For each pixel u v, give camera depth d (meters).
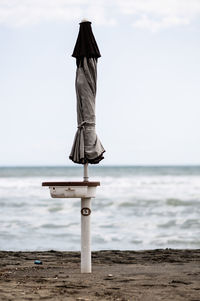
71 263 11.31
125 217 25.84
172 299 7.24
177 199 34.44
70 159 9.25
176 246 16.48
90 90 9.18
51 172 131.50
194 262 11.34
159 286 8.18
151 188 50.88
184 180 70.56
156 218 25.31
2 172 135.75
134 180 73.00
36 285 8.24
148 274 9.44
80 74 9.22
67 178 91.00
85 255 9.58
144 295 7.50
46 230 20.42
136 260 11.76
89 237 9.55
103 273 9.55
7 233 19.53
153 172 126.06
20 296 7.37
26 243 16.97
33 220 24.33
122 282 8.54
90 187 9.07
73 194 8.92
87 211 9.38
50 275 9.37
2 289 7.89
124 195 40.56
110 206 31.92
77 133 9.17
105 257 12.36
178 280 8.74
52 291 7.73
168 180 71.38
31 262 11.56
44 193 45.06
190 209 29.84
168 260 11.70
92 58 9.22
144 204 32.91
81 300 7.15
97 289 7.92
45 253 13.45
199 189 48.09
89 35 9.20
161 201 34.22
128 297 7.37
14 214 27.44
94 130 9.18
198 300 7.18
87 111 9.12
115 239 18.06
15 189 52.38
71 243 16.91
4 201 36.00
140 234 19.44
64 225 22.08
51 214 27.39
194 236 18.80
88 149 9.06
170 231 20.33
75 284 8.33
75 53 9.25
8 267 10.64
